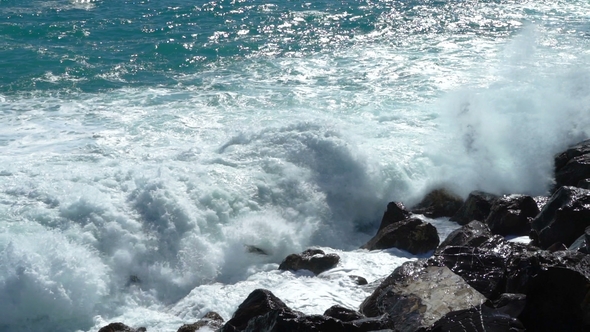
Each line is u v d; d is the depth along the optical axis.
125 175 12.78
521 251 9.62
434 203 13.62
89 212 11.53
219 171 13.27
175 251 11.48
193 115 17.08
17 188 12.11
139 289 10.87
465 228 10.68
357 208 13.67
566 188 10.90
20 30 24.75
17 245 10.45
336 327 7.54
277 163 13.74
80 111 17.42
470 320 7.52
